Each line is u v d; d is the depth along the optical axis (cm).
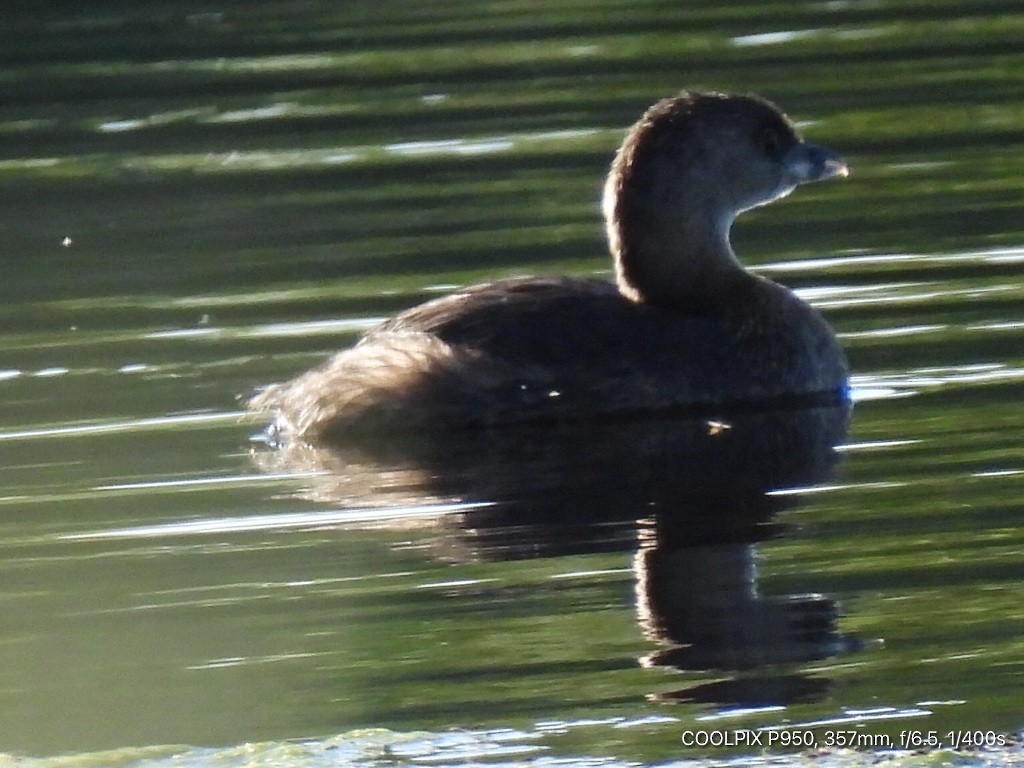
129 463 1327
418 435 1397
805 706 928
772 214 1861
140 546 1185
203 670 1007
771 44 2447
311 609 1078
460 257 1745
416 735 915
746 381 1437
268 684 984
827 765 870
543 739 903
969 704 923
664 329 1451
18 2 2798
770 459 1291
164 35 2609
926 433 1317
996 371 1424
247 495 1264
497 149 2083
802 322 1452
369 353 1433
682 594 1074
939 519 1166
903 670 966
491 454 1335
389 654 1012
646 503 1212
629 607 1057
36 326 1628
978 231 1752
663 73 2342
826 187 1936
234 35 2609
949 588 1065
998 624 1013
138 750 914
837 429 1345
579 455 1323
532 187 1950
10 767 902
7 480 1306
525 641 1020
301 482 1288
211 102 2317
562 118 2175
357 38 2553
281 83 2380
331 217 1892
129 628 1065
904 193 1889
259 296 1672
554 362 1418
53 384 1488
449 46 2520
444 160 2058
